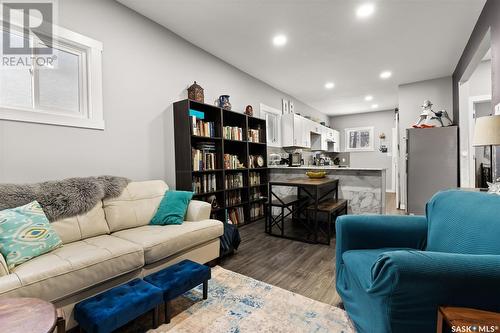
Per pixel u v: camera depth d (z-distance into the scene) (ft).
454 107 14.80
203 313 5.48
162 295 4.91
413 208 14.08
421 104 16.21
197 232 7.16
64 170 7.10
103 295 4.60
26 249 4.83
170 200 8.04
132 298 4.53
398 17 9.19
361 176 12.34
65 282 4.52
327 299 6.04
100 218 6.82
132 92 8.84
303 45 11.34
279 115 18.22
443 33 10.32
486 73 13.03
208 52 12.05
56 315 3.22
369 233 5.51
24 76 6.62
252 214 13.82
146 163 9.27
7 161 6.13
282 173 14.96
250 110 14.07
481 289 3.11
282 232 10.93
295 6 8.54
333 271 7.57
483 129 6.37
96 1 7.81
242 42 11.07
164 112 9.93
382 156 26.00
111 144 8.23
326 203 11.24
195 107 10.79
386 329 3.51
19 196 5.60
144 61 9.21
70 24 7.22
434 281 3.17
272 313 5.47
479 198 4.56
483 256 3.25
